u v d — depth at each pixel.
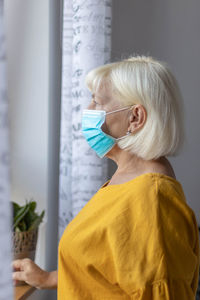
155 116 1.02
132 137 1.05
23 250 1.51
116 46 2.20
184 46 2.18
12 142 1.81
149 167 1.06
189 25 2.17
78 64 1.61
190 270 0.95
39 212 1.82
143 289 0.90
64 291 1.06
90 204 1.09
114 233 0.95
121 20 2.19
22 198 1.83
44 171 1.80
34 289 1.48
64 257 1.06
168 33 2.18
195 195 2.25
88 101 1.60
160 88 1.04
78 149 1.63
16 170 1.82
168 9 2.17
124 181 1.07
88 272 1.00
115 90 1.07
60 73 1.90
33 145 1.80
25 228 1.53
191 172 2.24
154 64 1.08
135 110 1.05
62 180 1.73
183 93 2.21
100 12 1.62
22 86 1.80
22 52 1.79
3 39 0.49
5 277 0.51
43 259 1.84
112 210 0.99
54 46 1.83
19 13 1.77
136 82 1.04
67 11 1.69
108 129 1.08
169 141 1.04
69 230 1.08
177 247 0.93
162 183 0.97
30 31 1.77
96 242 0.99
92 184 1.63
